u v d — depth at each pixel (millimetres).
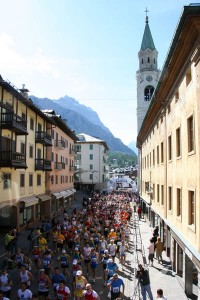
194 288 14891
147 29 76562
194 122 13023
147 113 29094
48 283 12062
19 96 26156
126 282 16094
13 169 27172
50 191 39094
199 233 11852
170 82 17984
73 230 21531
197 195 12297
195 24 11156
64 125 46344
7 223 27859
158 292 10602
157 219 27672
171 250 19000
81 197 70688
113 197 64125
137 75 74625
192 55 12852
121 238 22438
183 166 15297
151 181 32656
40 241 18922
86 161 87938
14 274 16531
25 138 28688
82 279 11875
